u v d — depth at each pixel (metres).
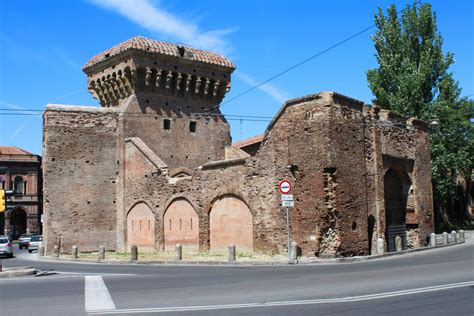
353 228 29.03
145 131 44.47
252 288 15.46
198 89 47.75
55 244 40.84
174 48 46.50
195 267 25.56
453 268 19.45
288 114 30.42
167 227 38.47
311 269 22.05
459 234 40.22
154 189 39.78
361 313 10.77
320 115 28.69
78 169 42.25
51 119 41.88
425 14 47.44
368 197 30.78
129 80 44.34
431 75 47.47
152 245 39.50
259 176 31.91
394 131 34.50
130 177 42.28
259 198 31.72
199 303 12.69
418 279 16.30
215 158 48.28
